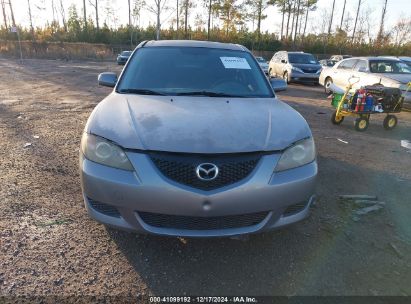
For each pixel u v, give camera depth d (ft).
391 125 26.23
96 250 9.34
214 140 8.37
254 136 8.73
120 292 7.91
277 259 9.29
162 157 8.13
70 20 182.80
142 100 10.56
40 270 8.45
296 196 8.80
